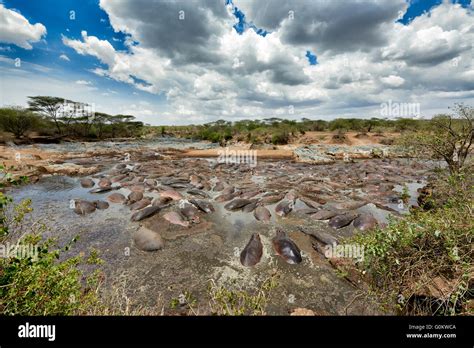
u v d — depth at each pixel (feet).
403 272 12.70
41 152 86.69
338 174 57.52
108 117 168.96
